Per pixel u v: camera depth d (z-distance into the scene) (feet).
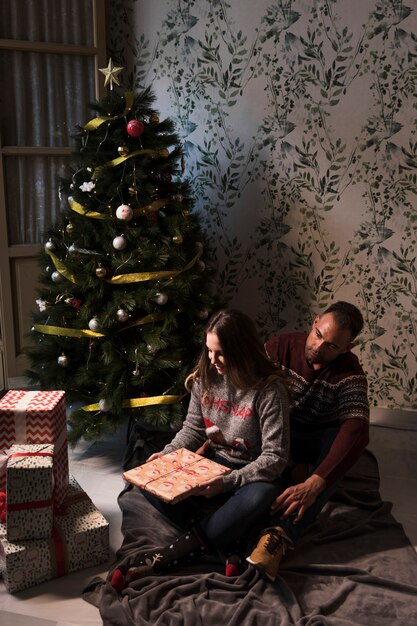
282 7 9.99
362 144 9.99
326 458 6.93
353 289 10.55
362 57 9.70
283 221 10.73
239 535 6.54
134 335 8.79
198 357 8.84
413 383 10.51
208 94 10.79
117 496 8.19
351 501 7.93
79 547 6.64
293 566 6.64
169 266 8.64
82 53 10.69
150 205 8.49
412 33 9.36
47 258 9.23
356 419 7.17
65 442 7.37
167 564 6.52
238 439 6.88
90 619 5.98
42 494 6.35
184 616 5.89
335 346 7.27
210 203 11.21
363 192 10.14
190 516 7.01
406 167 9.81
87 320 8.63
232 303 11.36
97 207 8.61
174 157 8.96
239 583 6.32
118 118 8.45
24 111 10.66
